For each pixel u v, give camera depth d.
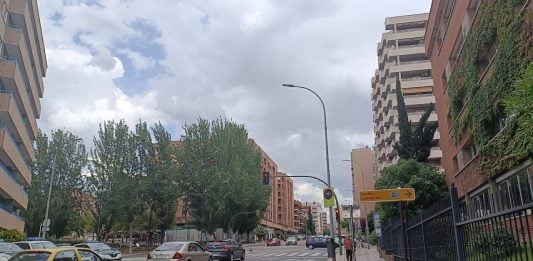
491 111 16.95
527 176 13.71
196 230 61.19
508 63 14.68
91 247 27.36
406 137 32.66
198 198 56.50
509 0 14.66
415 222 11.14
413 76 70.88
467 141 21.97
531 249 4.34
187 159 56.28
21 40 34.56
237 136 61.16
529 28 13.05
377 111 87.12
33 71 44.59
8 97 31.84
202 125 57.28
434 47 30.48
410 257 12.64
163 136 56.50
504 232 5.01
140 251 52.38
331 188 24.03
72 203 55.00
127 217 53.03
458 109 23.23
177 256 17.84
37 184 52.97
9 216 34.84
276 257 35.16
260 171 64.00
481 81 18.47
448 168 28.36
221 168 56.56
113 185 53.12
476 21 18.44
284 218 148.62
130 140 55.31
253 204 62.03
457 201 6.64
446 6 25.56
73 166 55.09
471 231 6.06
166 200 54.91
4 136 30.94
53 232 53.94
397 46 75.25
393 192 10.02
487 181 18.62
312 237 54.47
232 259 28.44
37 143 54.47
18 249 19.31
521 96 4.91
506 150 15.59
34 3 39.16
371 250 46.44
